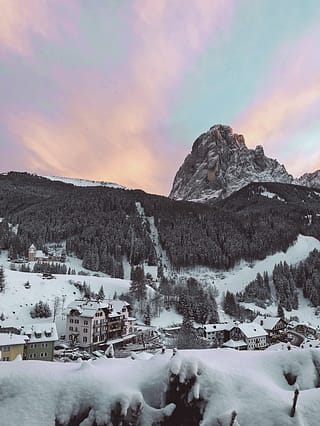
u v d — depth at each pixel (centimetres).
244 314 14650
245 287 18125
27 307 11469
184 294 14250
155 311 13088
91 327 9425
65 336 9875
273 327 12156
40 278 13962
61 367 2200
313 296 17012
